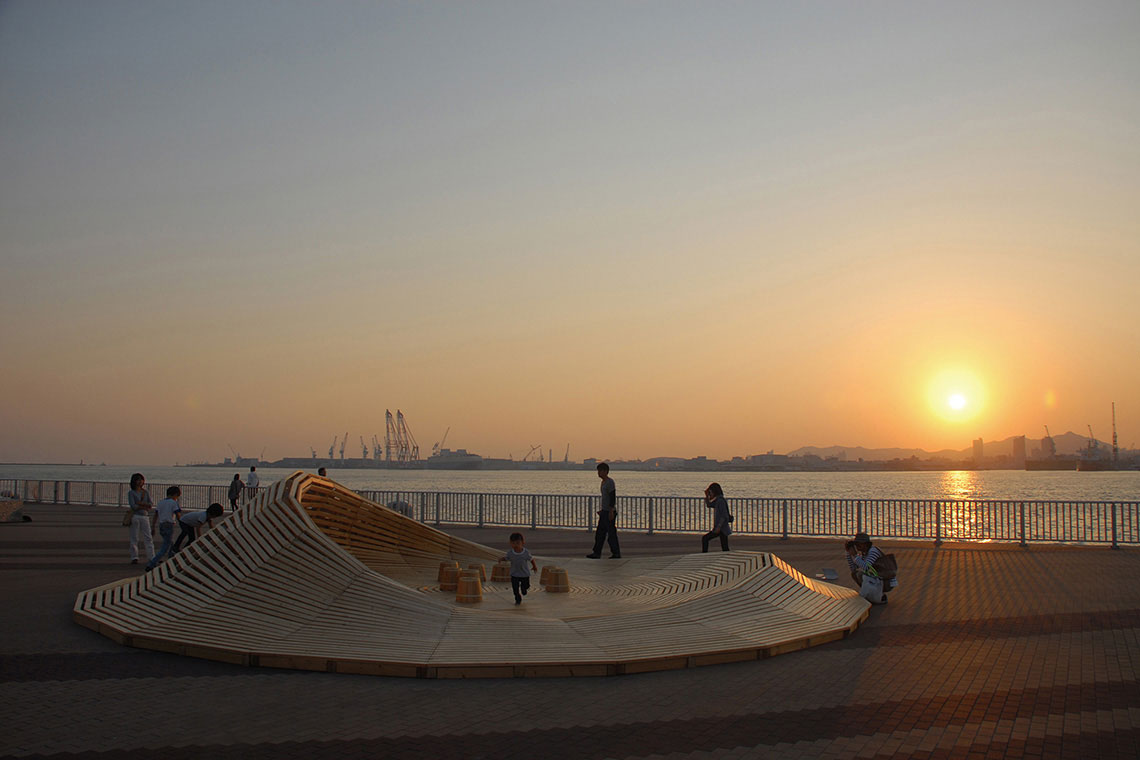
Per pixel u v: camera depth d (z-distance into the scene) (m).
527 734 6.94
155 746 6.59
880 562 13.52
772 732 7.01
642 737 6.87
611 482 19.17
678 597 12.44
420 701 7.89
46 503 40.44
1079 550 21.23
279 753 6.44
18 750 6.49
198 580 11.73
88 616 11.24
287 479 13.47
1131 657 9.74
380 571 15.22
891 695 8.15
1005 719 7.39
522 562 12.66
